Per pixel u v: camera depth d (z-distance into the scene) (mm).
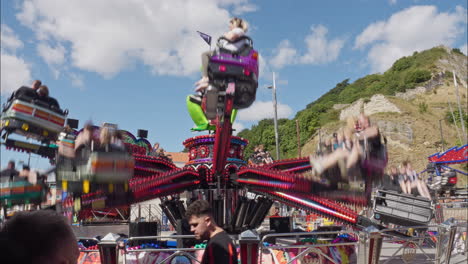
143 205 16281
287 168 9680
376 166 5051
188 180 8016
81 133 3400
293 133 99812
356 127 5145
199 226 3777
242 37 4219
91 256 7594
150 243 8375
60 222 1694
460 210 14492
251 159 13102
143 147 11844
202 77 4477
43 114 2943
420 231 8039
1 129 2871
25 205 2932
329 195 5570
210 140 8336
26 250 1549
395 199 8352
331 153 5148
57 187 3213
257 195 9023
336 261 6957
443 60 145125
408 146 87000
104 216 13547
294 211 21641
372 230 6074
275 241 8719
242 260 5223
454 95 120188
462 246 9414
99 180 3398
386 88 129875
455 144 88938
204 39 4379
